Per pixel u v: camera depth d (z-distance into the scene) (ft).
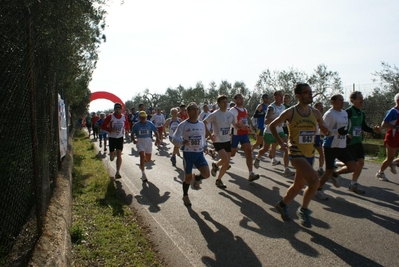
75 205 19.53
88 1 16.39
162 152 45.88
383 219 16.51
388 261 12.07
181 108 46.24
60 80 24.48
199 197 21.57
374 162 34.91
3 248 9.94
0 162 10.56
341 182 25.02
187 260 12.68
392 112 23.98
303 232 15.06
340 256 12.58
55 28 15.14
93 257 12.66
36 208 11.93
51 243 11.44
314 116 15.72
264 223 16.38
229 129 23.65
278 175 27.94
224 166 23.36
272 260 12.46
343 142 20.25
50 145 17.92
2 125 10.91
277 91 27.84
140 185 25.70
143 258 12.66
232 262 12.42
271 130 16.08
